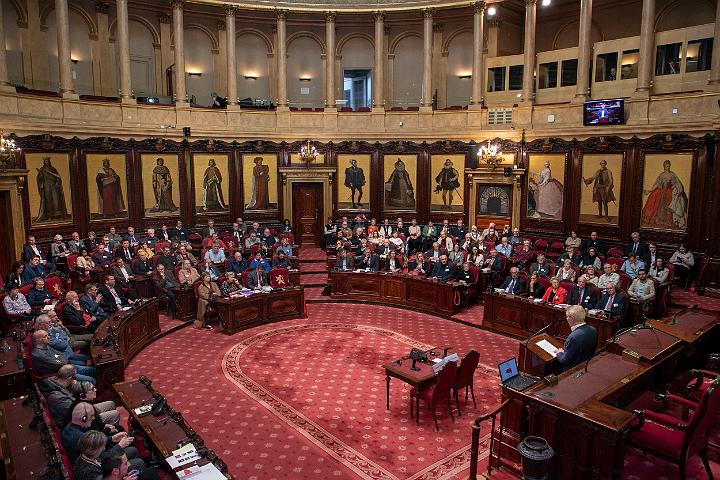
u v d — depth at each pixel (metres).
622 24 20.78
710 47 17.06
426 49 21.80
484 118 20.98
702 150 16.05
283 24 21.95
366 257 17.00
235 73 21.47
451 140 21.36
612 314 11.57
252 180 21.92
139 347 11.91
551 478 5.82
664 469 6.53
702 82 17.31
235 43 22.59
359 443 8.05
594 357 7.14
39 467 5.57
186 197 20.66
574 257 16.33
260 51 24.06
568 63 20.30
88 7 20.31
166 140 19.91
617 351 7.29
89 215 18.16
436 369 8.34
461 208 21.64
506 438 6.59
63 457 5.77
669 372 7.74
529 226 20.12
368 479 7.14
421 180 22.02
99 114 18.50
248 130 21.62
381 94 22.42
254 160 21.86
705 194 16.05
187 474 5.70
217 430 8.43
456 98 23.97
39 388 7.43
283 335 13.16
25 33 18.75
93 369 8.87
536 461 5.29
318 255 21.41
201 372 10.78
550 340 7.75
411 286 15.51
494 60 21.59
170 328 13.39
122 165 18.97
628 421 5.46
